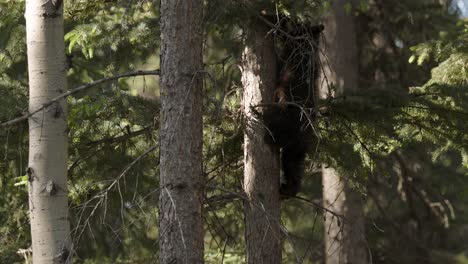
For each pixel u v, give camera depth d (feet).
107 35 39.75
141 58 44.24
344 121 38.60
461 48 42.75
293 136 36.60
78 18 41.98
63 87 32.04
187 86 29.45
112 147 42.68
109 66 42.06
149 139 43.04
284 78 36.35
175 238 29.32
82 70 59.52
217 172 40.88
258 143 36.17
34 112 29.07
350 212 62.85
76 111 38.70
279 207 36.86
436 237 81.41
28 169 31.58
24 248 49.39
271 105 35.17
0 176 44.68
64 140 32.01
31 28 31.91
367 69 74.74
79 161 41.88
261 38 36.17
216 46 53.57
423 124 39.50
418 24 71.15
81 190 41.16
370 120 37.83
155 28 39.68
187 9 29.60
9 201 47.50
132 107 40.52
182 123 29.35
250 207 36.04
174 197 29.35
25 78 57.72
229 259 55.36
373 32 74.69
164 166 29.60
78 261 55.83
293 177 38.83
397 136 45.62
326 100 37.63
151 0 38.27
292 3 35.86
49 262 31.24
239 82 43.70
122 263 57.16
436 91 38.29
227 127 40.52
